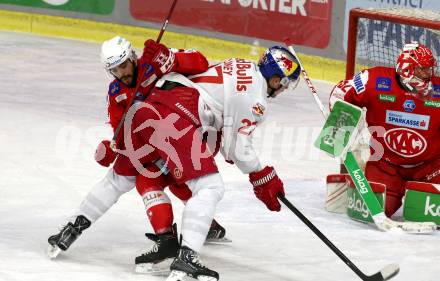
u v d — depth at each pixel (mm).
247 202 14305
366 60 18641
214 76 10953
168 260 11398
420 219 13359
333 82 23656
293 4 24031
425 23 15461
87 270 11023
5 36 28500
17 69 24344
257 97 10844
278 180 11070
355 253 12203
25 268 10922
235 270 11375
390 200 13789
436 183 13688
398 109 13375
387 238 12906
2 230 12352
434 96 13219
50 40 28188
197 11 25859
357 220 13680
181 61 10961
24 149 16859
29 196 14055
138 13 27031
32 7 29094
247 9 24891
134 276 10922
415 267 11773
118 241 12242
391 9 16531
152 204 10992
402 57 13055
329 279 11195
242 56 25172
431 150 13516
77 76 23875
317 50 23875
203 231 10461
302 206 14328
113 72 10875
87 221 11344
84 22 28234
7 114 19516
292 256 12000
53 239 11281
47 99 21219
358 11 16266
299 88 23141
